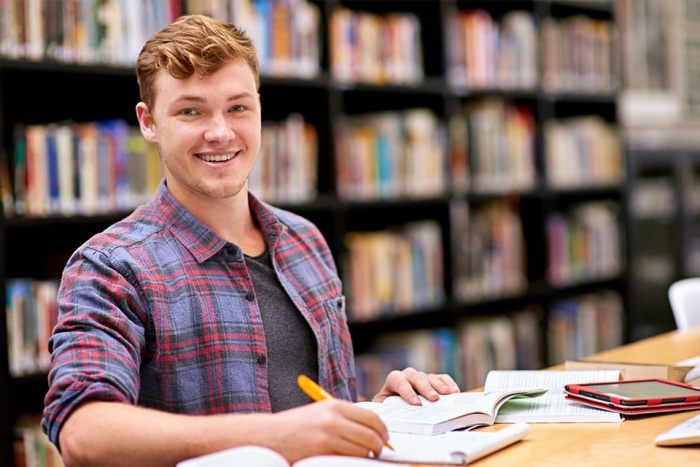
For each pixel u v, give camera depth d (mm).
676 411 1423
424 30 3645
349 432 1098
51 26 2439
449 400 1436
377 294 3324
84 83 2711
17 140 2396
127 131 2641
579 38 4336
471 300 3729
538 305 4172
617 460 1188
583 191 4559
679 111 5199
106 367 1220
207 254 1468
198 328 1426
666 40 5109
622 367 1693
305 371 1555
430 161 3529
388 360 3350
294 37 3023
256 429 1107
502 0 4109
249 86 1449
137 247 1423
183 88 1408
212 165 1432
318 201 3068
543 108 4117
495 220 3926
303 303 1579
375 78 3330
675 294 2691
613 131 4582
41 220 2414
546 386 1579
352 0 3541
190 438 1109
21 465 2391
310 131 3113
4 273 2340
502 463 1188
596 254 4449
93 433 1137
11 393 2609
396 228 3637
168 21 2678
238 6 2844
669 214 4875
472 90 3719
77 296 1319
